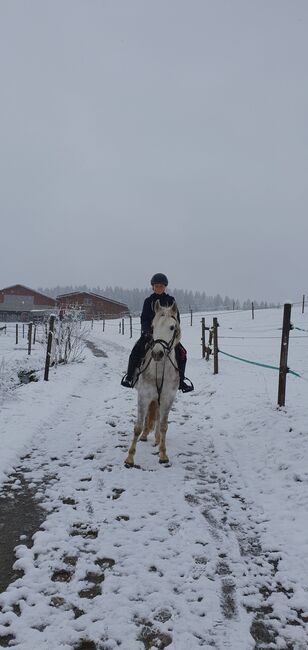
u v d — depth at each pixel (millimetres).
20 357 18328
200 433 7613
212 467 6043
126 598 3295
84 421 8523
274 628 3059
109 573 3611
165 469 5914
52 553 3875
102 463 6156
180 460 6270
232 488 5371
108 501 4941
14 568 3686
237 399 9492
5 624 3043
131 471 5828
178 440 7191
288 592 3449
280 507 4789
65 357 17234
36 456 6477
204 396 10492
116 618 3098
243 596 3375
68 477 5672
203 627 3029
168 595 3336
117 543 4055
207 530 4328
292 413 7566
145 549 3963
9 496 5125
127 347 25172
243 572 3678
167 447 6816
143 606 3211
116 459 6309
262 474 5715
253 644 2895
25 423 7887
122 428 7961
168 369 5922
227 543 4109
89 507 4812
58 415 8875
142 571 3631
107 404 10062
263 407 8289
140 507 4797
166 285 6645
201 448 6820
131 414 9023
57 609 3178
